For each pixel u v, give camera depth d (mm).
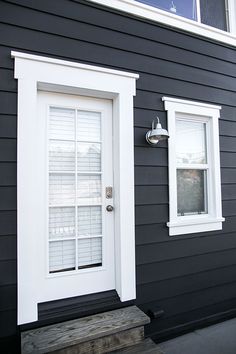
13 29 1793
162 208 2299
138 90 2230
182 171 2553
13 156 1764
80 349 1611
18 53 1768
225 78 2736
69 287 1968
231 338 2230
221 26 2941
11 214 1745
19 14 1814
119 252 2076
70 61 1945
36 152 1901
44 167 1937
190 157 2590
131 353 1673
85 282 2027
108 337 1694
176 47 2434
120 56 2152
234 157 2793
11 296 1718
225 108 2736
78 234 2064
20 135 1768
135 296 2088
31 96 1805
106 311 1949
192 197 2590
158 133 2094
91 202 2113
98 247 2135
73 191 2055
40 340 1564
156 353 1673
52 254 1973
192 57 2523
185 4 2709
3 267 1709
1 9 1767
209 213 2629
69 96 2064
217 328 2408
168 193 2330
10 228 1738
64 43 1938
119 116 2115
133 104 2197
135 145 2203
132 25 2217
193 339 2217
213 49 2660
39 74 1833
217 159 2641
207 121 2668
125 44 2180
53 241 1969
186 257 2391
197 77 2549
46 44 1879
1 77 1750
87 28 2027
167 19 2359
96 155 2158
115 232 2148
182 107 2430
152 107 2289
